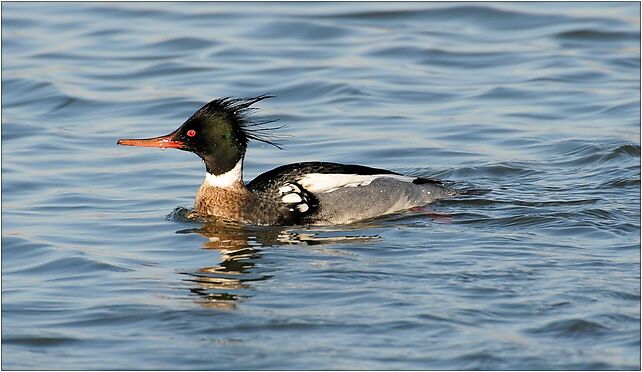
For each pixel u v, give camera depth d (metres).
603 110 23.14
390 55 27.20
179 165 20.28
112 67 26.62
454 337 12.10
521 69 26.12
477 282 13.64
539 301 12.96
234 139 17.12
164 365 11.73
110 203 18.06
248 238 16.05
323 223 16.83
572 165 19.70
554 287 13.39
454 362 11.56
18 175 19.61
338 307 13.01
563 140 21.09
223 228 16.59
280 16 30.05
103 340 12.40
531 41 28.16
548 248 14.98
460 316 12.60
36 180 19.33
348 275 14.04
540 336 12.09
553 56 26.95
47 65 26.69
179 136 17.19
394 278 13.87
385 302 13.07
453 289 13.43
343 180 17.12
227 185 17.11
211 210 17.12
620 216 16.45
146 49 27.92
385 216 16.98
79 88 25.08
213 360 11.80
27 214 17.48
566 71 25.84
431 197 17.55
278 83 25.34
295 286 13.73
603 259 14.47
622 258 14.50
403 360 11.63
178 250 15.52
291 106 23.95
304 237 16.02
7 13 30.50
